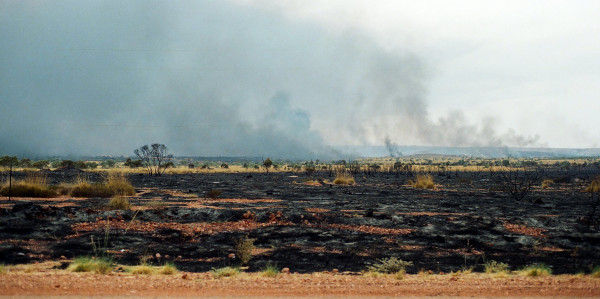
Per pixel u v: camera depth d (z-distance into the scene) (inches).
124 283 412.2
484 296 370.3
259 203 1251.2
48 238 717.9
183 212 956.0
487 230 873.5
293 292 379.6
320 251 694.5
